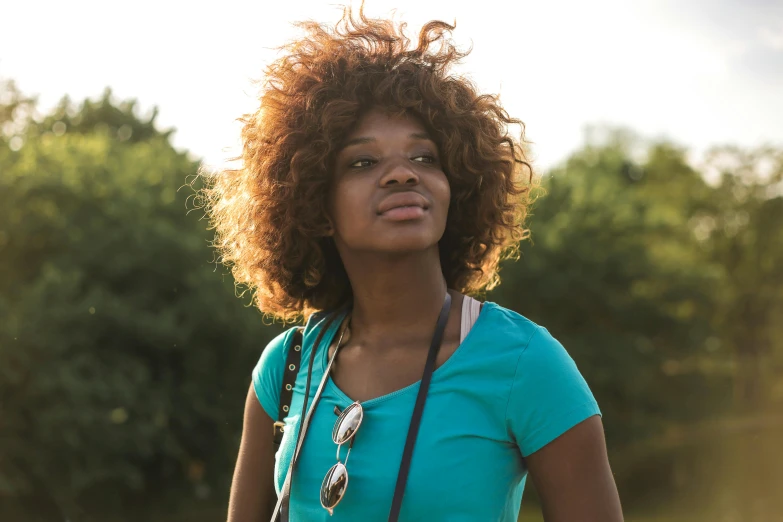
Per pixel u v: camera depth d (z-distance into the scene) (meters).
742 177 44.50
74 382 17.64
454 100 1.62
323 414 1.52
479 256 1.80
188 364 19.94
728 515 19.84
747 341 44.09
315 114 1.63
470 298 1.54
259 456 1.75
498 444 1.40
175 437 20.38
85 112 34.25
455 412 1.40
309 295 1.87
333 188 1.60
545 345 1.42
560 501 1.40
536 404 1.39
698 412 35.78
